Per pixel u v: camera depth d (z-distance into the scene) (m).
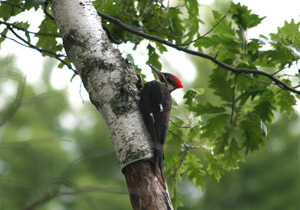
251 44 9.66
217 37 9.71
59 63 10.48
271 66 10.01
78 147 27.89
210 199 26.83
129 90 7.36
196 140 10.95
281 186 26.89
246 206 26.97
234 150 10.10
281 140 28.20
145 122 7.29
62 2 8.01
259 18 9.65
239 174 27.50
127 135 6.97
